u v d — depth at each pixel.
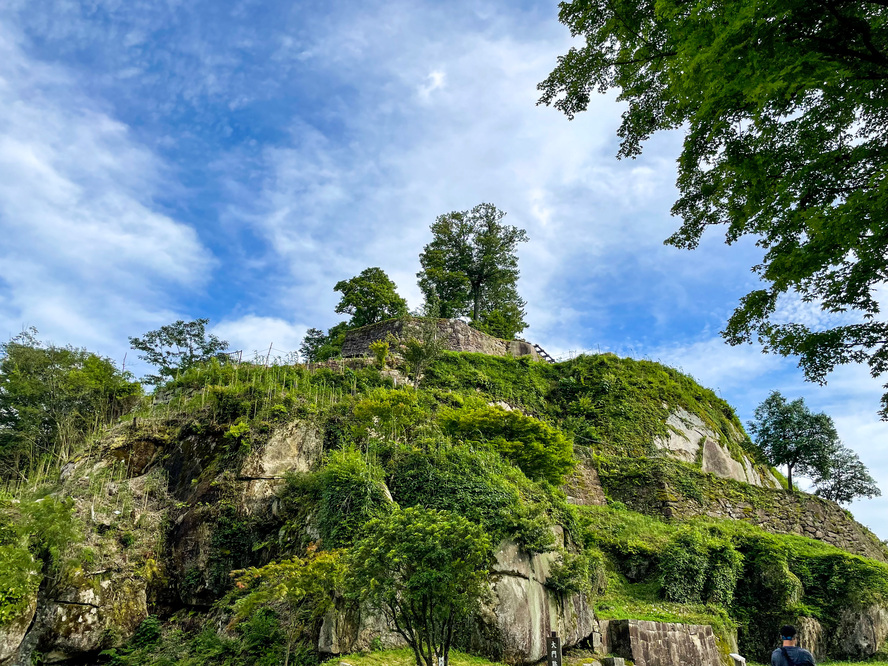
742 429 46.22
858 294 10.40
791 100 10.07
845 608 24.23
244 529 19.30
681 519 30.05
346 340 44.47
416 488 18.91
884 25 8.91
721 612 22.05
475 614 15.44
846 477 38.09
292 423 22.22
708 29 8.98
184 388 28.47
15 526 16.42
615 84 14.95
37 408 31.75
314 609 13.96
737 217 11.41
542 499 20.56
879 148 9.72
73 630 16.16
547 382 43.44
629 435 38.50
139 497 20.72
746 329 12.04
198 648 15.95
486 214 59.16
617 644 18.62
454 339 44.22
